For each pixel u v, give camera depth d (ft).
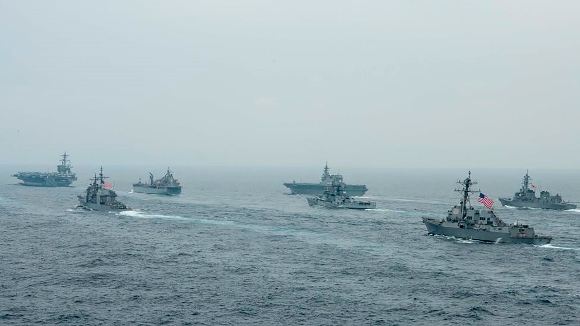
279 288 345.72
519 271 407.23
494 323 287.89
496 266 423.64
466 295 337.31
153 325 277.23
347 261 431.02
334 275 383.24
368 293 338.34
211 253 455.63
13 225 606.14
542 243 524.93
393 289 348.59
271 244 504.84
